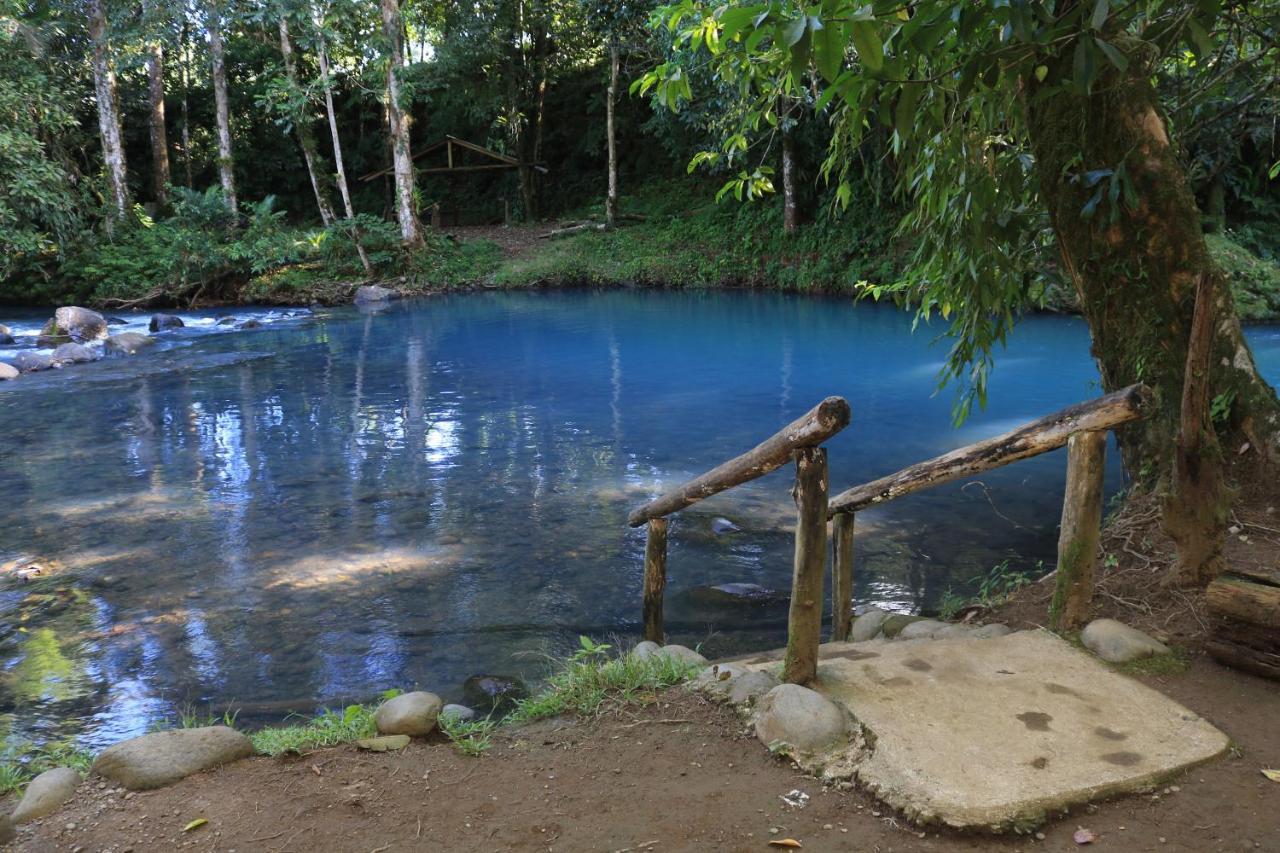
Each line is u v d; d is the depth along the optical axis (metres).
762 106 5.43
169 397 12.41
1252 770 2.76
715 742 3.08
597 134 32.94
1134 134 4.47
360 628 5.34
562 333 17.94
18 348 17.20
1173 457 4.28
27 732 4.21
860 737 2.93
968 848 2.43
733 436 9.92
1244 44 5.52
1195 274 4.55
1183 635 3.67
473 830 2.61
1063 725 2.98
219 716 4.36
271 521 7.28
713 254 26.52
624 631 5.28
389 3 26.12
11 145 20.44
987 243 5.23
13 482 8.43
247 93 34.94
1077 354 14.57
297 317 21.31
